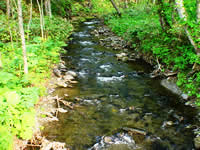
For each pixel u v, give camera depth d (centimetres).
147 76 875
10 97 474
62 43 1160
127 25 1719
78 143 459
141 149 443
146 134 491
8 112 454
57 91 709
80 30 1970
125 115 576
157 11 995
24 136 440
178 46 839
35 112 557
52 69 896
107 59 1119
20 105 489
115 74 903
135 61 1076
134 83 804
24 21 1484
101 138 477
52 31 1399
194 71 706
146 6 2408
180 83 717
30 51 813
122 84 795
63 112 582
